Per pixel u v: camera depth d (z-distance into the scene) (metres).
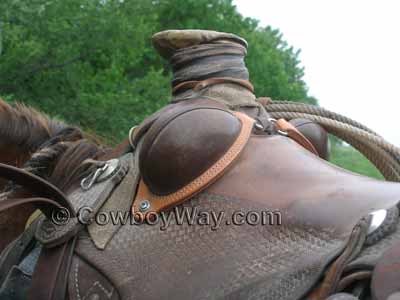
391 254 0.49
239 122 0.66
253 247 0.59
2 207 0.68
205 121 0.64
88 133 0.88
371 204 0.57
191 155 0.63
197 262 0.61
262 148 0.66
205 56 0.73
